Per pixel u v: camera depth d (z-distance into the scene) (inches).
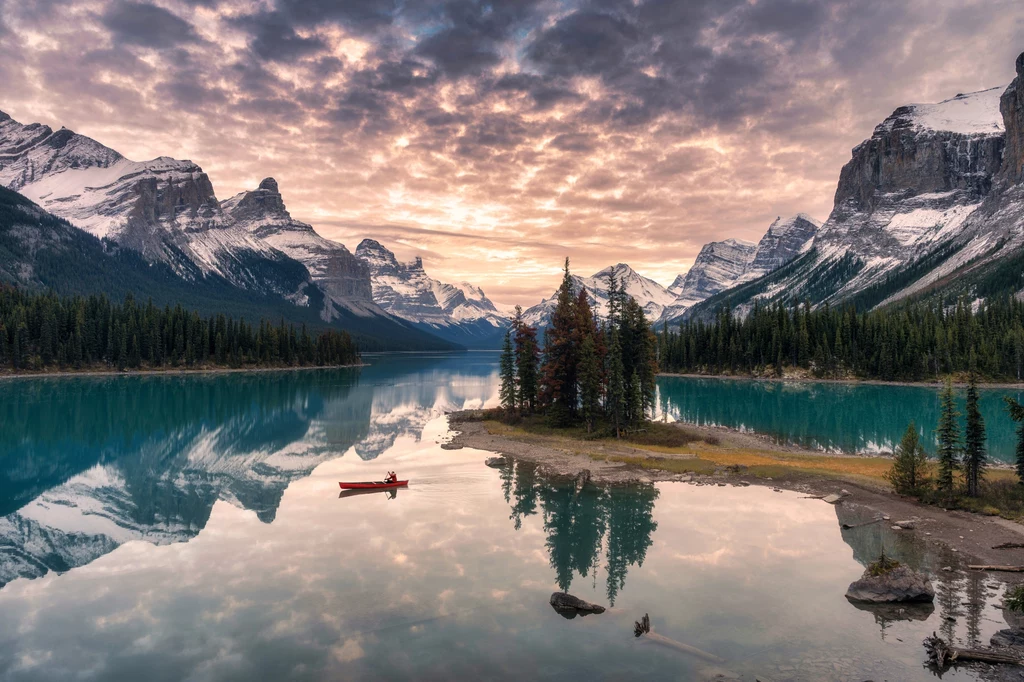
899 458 2065.7
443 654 1021.8
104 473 2506.2
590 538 1609.3
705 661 983.0
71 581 1360.7
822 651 1007.0
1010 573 1332.4
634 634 1082.1
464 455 2792.8
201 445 3166.8
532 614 1170.0
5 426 3713.1
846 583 1300.4
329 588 1301.7
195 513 1894.7
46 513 1904.5
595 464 2544.3
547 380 3506.4
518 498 2027.6
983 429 1886.1
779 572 1366.9
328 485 2257.6
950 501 1865.2
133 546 1584.6
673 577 1342.3
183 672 978.7
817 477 2277.3
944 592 1234.6
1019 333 6678.2
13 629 1136.2
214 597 1263.5
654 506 1916.8
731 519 1766.7
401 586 1309.1
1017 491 1875.0
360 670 975.6
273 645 1059.9
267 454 2908.5
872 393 5689.0
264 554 1512.1
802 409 4466.0
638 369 3403.1
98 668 999.0
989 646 1007.6
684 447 2906.0
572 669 967.0
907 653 996.6
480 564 1433.3
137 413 4320.9
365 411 4653.1
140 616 1178.6
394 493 2113.7
